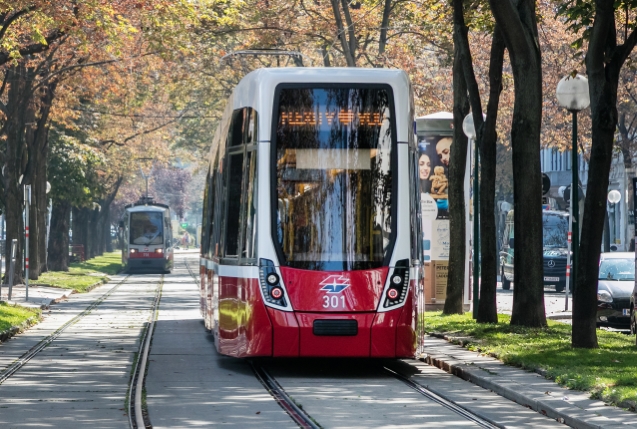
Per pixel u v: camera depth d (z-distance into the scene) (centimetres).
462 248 3253
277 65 5912
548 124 6366
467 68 2681
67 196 7006
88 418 1438
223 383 1850
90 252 11331
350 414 1480
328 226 1931
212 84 6694
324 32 4709
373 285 1916
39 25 3891
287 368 2098
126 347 2539
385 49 4894
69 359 2256
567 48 5331
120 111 7550
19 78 5156
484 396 1669
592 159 2108
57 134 6906
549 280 5766
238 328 1972
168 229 8756
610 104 2083
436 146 3716
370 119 1969
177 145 9694
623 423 1288
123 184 12294
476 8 2830
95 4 3825
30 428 1348
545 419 1429
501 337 2398
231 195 2097
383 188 1953
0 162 5450
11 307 3453
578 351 2067
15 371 2028
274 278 1909
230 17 4459
